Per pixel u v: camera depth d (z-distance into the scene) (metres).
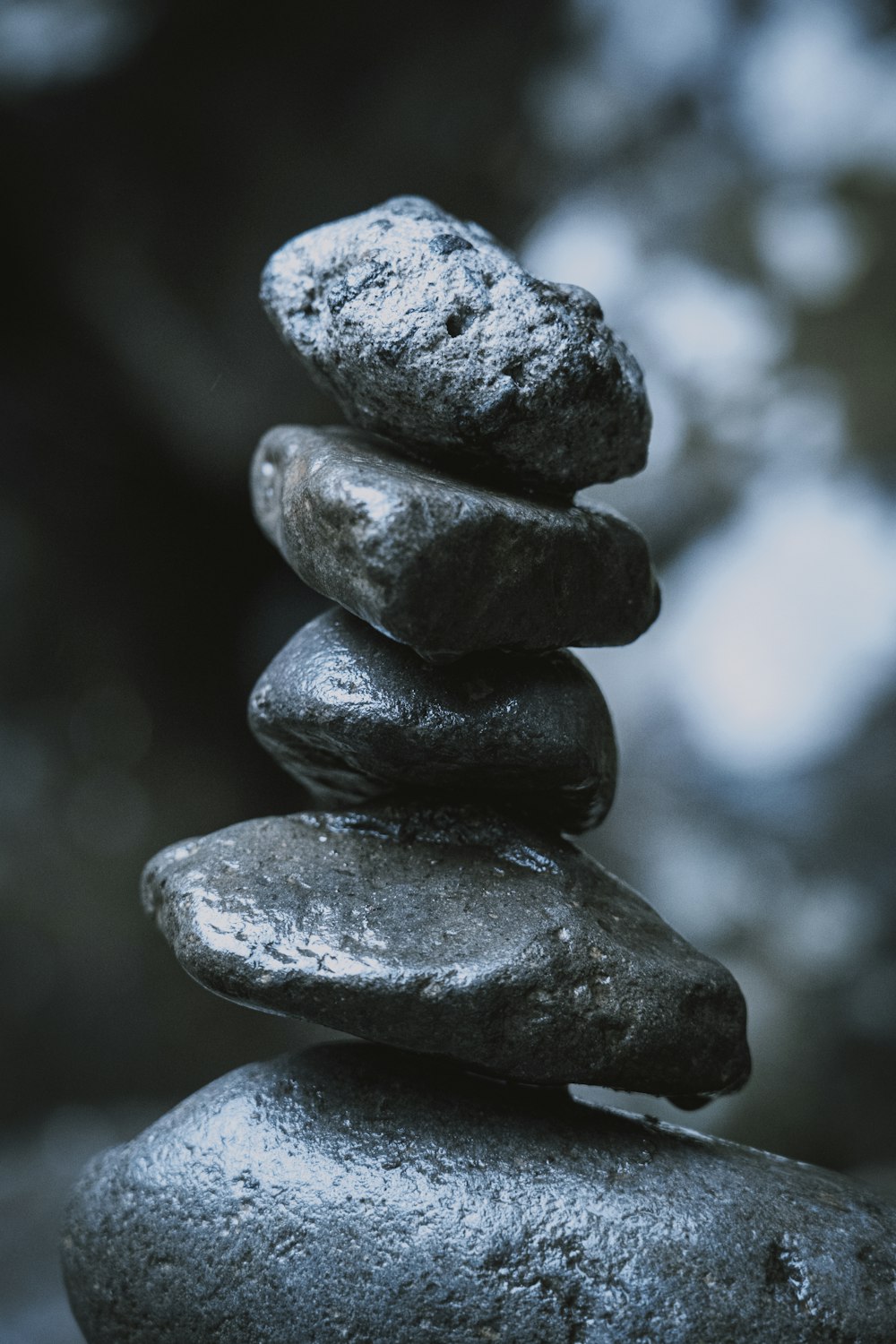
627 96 9.06
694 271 9.20
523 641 1.92
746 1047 2.03
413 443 2.04
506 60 8.71
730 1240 1.85
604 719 2.10
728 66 9.09
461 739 1.96
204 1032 9.05
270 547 10.20
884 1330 1.83
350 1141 1.94
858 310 9.09
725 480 9.23
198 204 8.77
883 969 8.29
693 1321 1.79
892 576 9.03
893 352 9.06
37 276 9.09
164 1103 8.59
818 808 8.73
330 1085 2.02
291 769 2.24
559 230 9.45
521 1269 1.82
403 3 8.44
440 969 1.82
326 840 2.04
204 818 9.67
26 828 8.73
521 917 1.92
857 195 9.08
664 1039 1.91
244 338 8.84
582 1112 2.03
